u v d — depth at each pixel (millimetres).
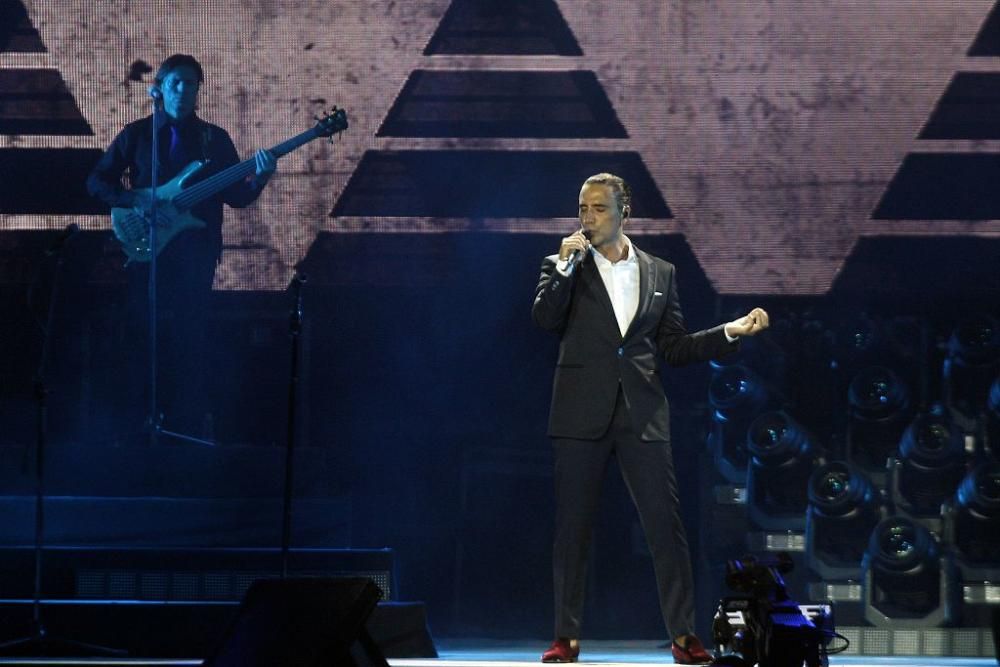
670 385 27453
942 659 23125
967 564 24109
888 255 27328
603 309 16391
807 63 27344
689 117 27453
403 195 27641
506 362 27828
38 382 18781
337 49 27469
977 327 25062
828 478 24516
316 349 27750
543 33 27547
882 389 25000
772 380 26000
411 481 27797
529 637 26578
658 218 27500
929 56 27250
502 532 26875
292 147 26047
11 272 27375
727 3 27391
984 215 27281
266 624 14117
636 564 26344
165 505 22031
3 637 18109
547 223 27594
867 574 24078
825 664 15102
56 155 27438
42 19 27406
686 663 15859
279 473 22641
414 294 27750
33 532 21734
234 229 27500
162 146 26172
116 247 27391
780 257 27406
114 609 18172
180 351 25938
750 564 14250
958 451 24375
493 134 27578
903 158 27312
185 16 27375
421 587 27266
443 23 27531
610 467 26594
